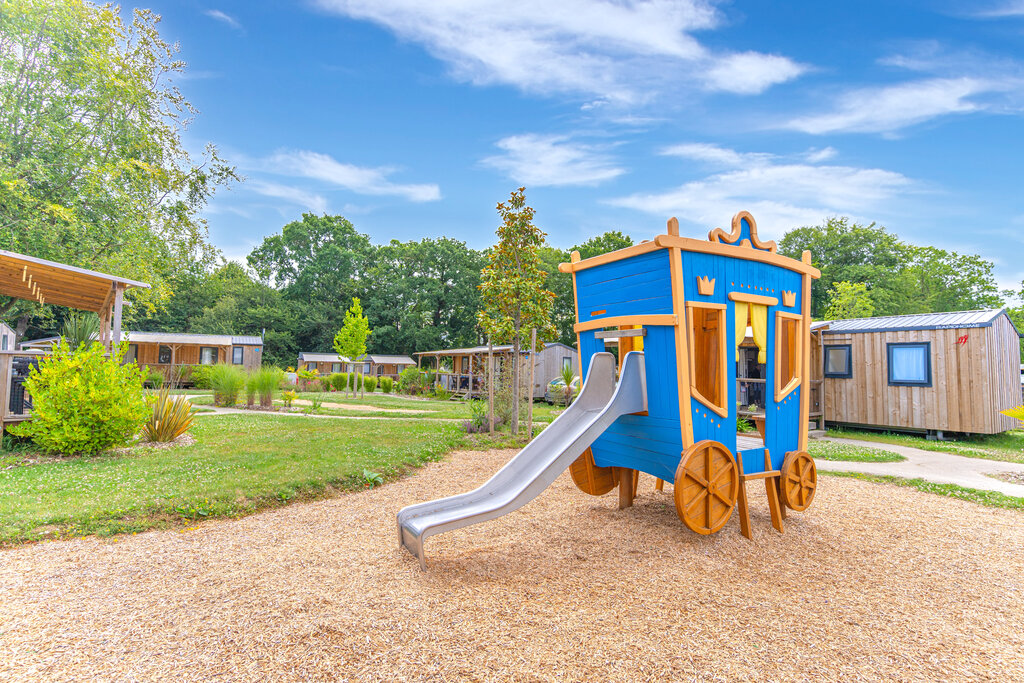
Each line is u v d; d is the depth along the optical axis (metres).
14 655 2.46
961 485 6.87
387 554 3.98
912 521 5.18
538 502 5.64
